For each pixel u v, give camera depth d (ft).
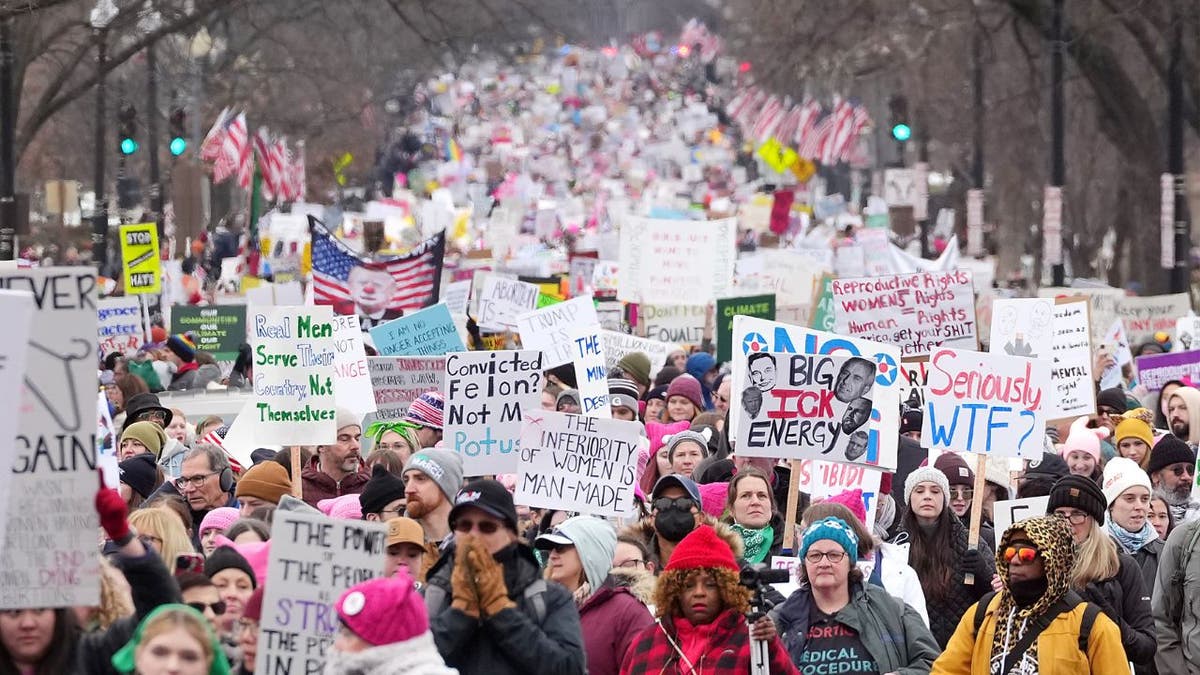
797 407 77.66
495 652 51.06
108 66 280.92
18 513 43.14
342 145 519.19
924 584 72.49
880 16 391.65
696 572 56.39
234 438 96.58
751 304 156.46
